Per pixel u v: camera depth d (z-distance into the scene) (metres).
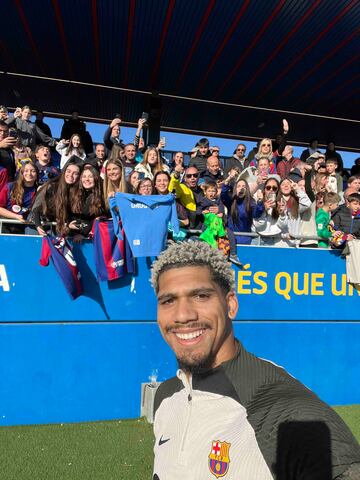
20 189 4.59
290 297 5.40
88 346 4.66
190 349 0.96
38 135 6.66
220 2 6.11
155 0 6.08
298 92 8.98
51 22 6.71
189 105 9.70
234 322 5.19
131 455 3.62
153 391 4.51
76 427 4.36
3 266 4.42
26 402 4.43
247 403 0.88
